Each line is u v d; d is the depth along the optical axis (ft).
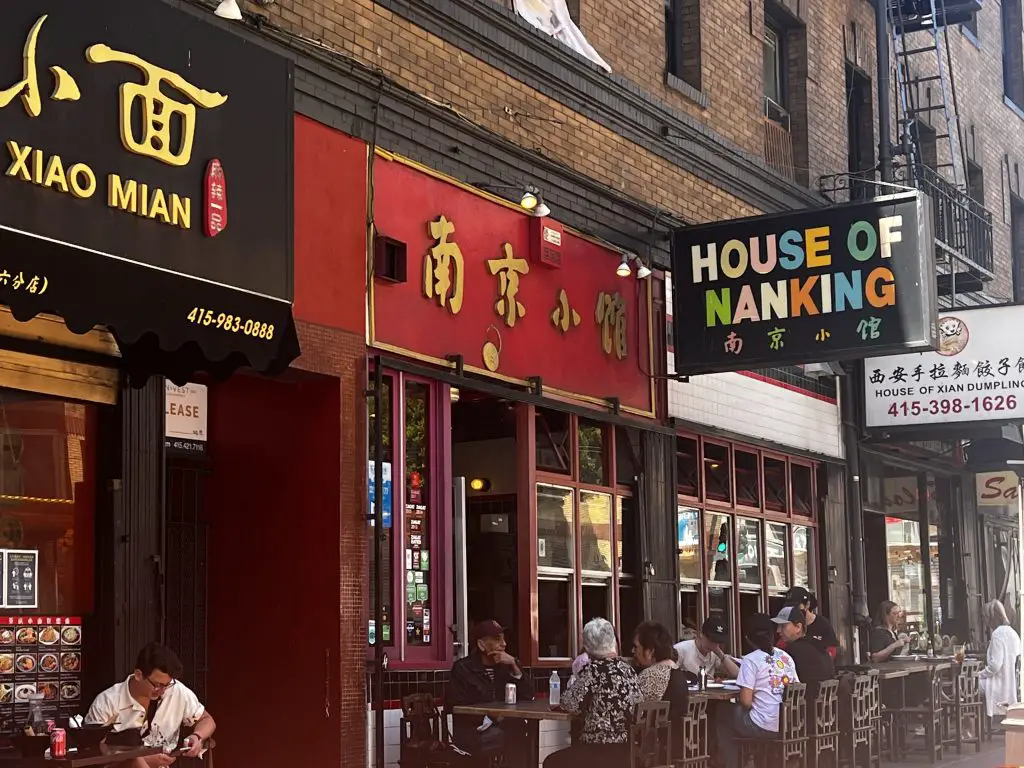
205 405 34.68
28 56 23.65
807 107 58.59
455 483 37.45
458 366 37.04
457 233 37.70
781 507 54.90
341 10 34.37
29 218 23.34
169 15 26.40
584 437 42.86
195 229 26.32
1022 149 86.69
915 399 58.75
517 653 39.52
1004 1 88.43
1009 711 33.17
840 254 42.86
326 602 32.94
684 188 48.88
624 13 47.03
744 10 54.60
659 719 32.94
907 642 57.98
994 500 76.69
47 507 27.68
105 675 27.99
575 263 42.65
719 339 44.21
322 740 32.53
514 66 40.52
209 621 34.12
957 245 64.39
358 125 34.53
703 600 48.49
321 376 33.14
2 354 26.68
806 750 41.11
